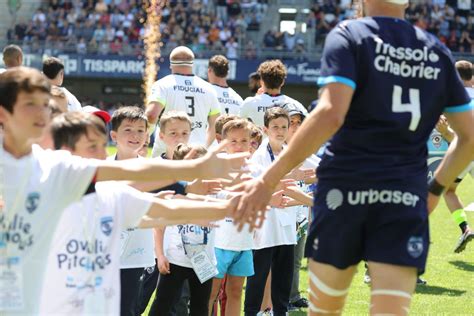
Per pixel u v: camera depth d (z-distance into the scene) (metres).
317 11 51.19
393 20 5.20
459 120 5.35
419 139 5.15
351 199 5.00
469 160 5.48
